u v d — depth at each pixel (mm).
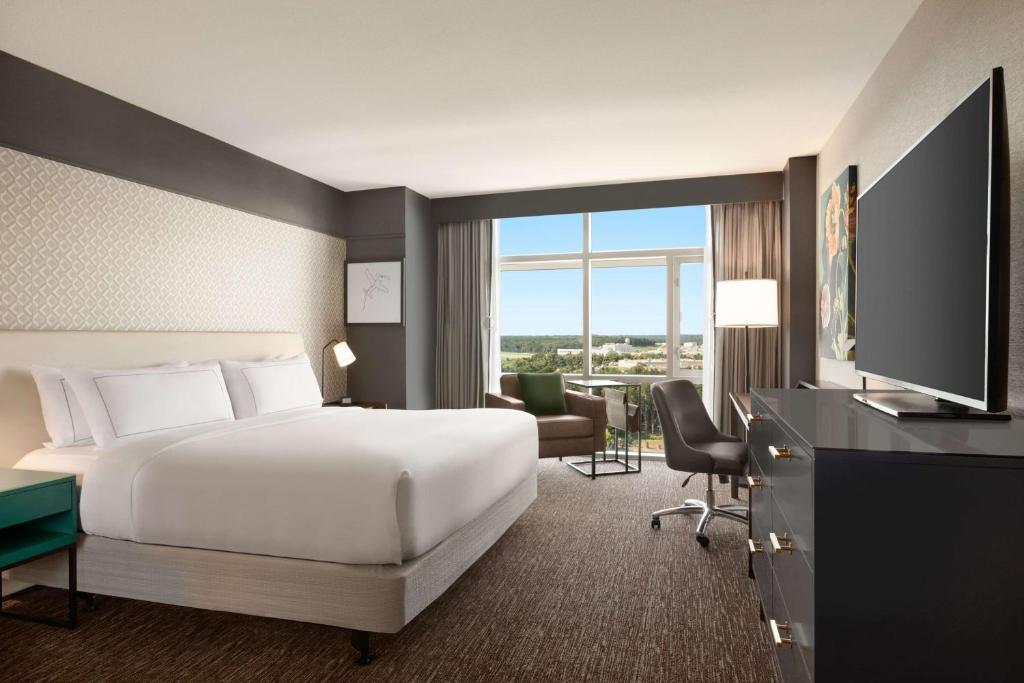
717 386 5543
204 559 2338
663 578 2938
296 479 2275
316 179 5430
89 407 2869
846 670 1182
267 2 2590
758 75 3342
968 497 1134
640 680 2061
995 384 1351
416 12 2686
